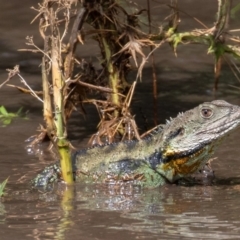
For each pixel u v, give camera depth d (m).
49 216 9.38
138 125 13.63
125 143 11.36
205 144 10.91
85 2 11.84
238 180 11.13
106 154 11.27
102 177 11.05
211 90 15.63
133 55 11.80
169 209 9.70
